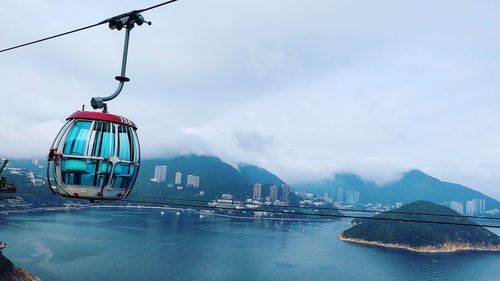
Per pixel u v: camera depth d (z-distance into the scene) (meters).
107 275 127.56
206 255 177.50
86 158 10.05
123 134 10.62
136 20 8.94
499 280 177.00
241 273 147.75
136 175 11.16
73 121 10.30
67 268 131.88
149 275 132.88
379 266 188.50
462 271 193.88
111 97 9.86
